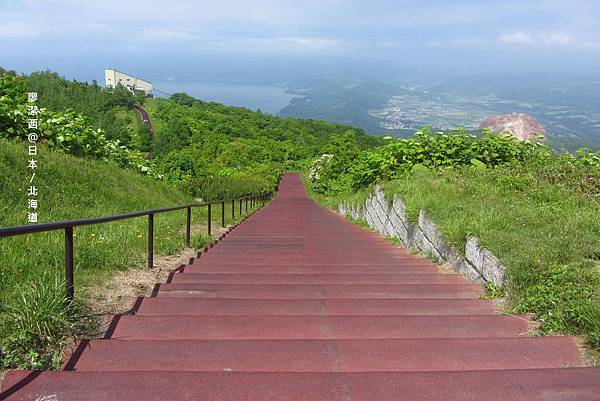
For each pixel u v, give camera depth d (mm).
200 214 16125
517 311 4207
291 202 37594
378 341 3316
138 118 117500
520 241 5289
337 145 40219
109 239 6863
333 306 4371
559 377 2721
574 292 4004
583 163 10648
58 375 2594
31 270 4570
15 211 8469
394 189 11359
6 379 2545
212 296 4801
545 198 8047
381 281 5707
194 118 124312
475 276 5613
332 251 8828
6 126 12922
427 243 7801
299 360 3037
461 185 9562
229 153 82188
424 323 3855
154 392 2469
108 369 2875
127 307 4254
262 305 4332
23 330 3004
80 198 11180
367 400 2463
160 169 48531
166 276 5723
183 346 3162
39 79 102688
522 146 13078
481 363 3072
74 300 3883
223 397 2451
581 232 5504
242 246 9430
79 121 16234
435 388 2586
